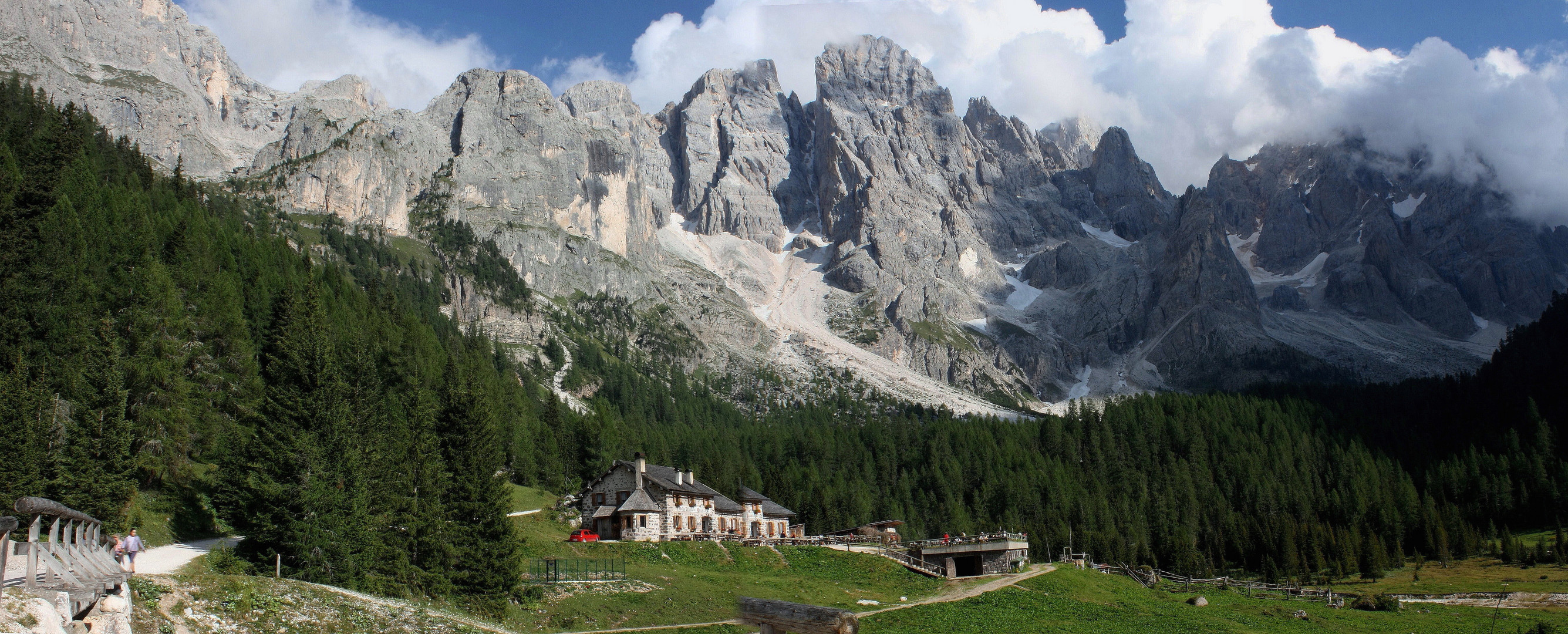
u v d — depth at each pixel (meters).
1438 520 161.88
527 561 82.38
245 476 65.81
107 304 92.31
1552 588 120.06
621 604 72.38
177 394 82.81
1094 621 86.38
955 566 106.44
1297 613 99.81
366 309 152.75
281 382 72.56
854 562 102.25
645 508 112.38
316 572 59.06
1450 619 100.56
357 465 66.12
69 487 62.62
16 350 77.75
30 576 29.30
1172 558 153.75
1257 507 186.75
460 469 71.88
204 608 43.84
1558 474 179.25
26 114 159.25
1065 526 157.38
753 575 92.31
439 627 52.12
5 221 91.75
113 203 123.12
